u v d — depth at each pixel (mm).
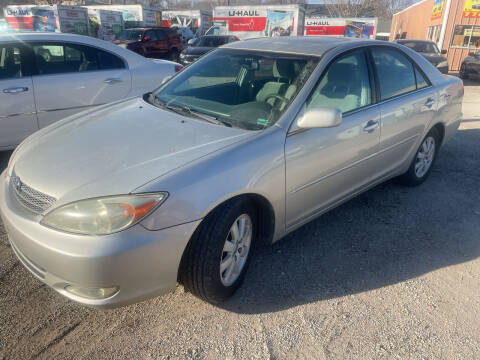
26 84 4676
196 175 2234
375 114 3385
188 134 2625
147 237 2062
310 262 3064
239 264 2668
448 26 20391
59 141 2691
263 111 2840
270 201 2621
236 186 2355
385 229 3574
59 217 2055
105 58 5309
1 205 2400
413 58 4098
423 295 2736
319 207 3145
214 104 3068
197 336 2338
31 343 2240
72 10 23469
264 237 2855
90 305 2105
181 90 3396
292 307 2588
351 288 2787
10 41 4648
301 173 2797
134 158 2363
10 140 4707
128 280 2076
